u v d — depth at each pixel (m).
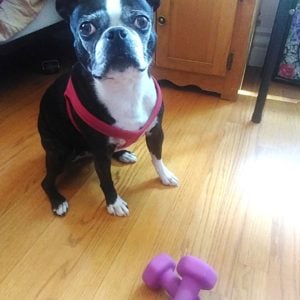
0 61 1.82
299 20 1.56
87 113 0.84
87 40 0.75
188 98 1.60
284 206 1.02
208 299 0.78
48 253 0.88
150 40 0.79
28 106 1.52
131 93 0.82
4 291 0.80
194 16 1.44
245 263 0.86
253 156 1.22
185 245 0.91
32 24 1.46
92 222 0.97
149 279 0.77
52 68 1.80
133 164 1.19
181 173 1.14
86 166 1.18
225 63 1.49
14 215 0.99
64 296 0.79
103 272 0.84
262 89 1.32
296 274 0.84
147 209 1.01
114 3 0.72
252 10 1.36
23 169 1.16
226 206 1.02
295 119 1.44
